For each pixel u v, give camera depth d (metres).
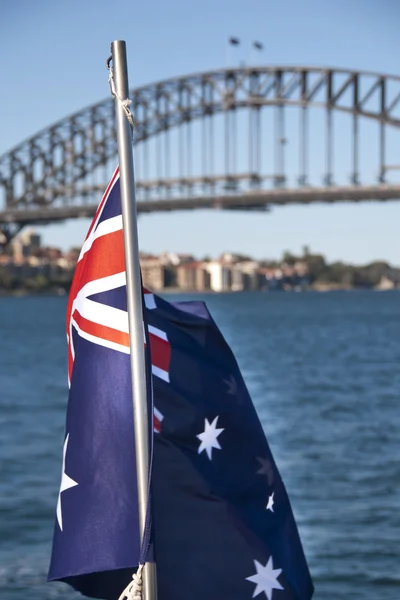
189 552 10.69
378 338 162.38
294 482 39.47
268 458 11.05
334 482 39.31
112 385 10.18
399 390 79.38
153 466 10.77
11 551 29.61
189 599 10.63
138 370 9.70
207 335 11.27
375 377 91.75
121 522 9.99
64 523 10.10
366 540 30.09
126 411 10.13
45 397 77.12
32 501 36.19
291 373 95.69
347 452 46.81
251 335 167.75
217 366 11.16
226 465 10.96
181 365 11.05
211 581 10.65
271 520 10.94
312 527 31.81
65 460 10.23
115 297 10.27
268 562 10.76
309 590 11.12
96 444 10.13
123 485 10.05
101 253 10.34
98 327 10.28
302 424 57.47
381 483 39.00
